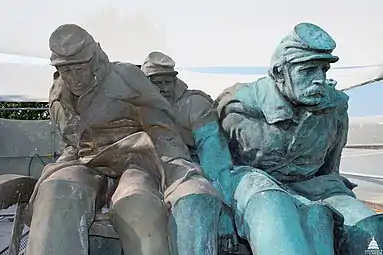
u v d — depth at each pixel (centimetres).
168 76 414
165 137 353
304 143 383
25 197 407
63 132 359
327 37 355
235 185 364
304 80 355
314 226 341
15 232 407
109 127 349
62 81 345
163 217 304
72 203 309
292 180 406
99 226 346
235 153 399
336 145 412
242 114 387
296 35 357
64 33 315
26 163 742
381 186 762
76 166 344
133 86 345
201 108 395
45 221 299
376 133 785
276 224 317
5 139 738
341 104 388
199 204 310
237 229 347
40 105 1096
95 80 332
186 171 332
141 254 292
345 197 396
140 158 346
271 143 383
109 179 371
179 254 299
